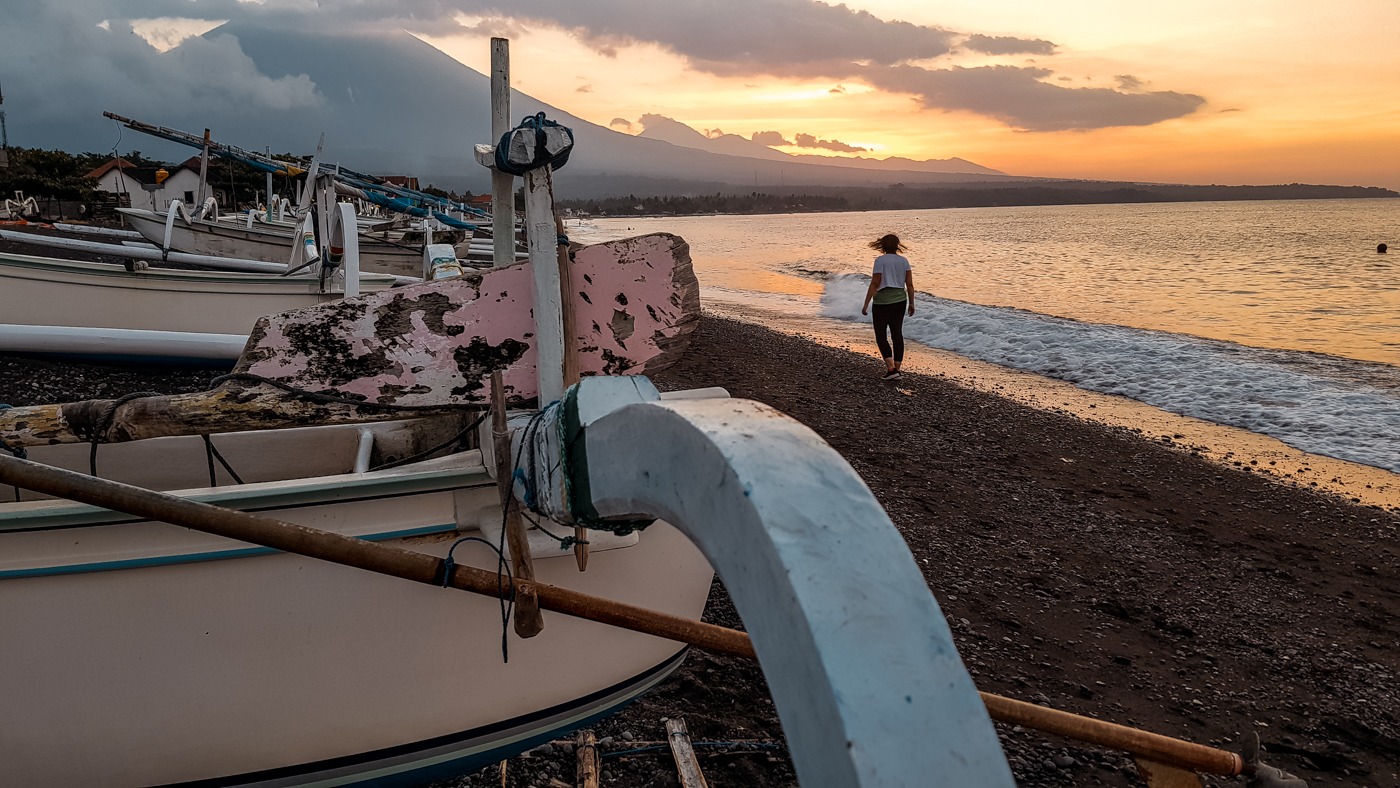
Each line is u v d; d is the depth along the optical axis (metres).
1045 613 4.62
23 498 3.17
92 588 2.30
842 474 0.91
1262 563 5.48
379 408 2.37
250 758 2.55
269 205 18.45
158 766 2.48
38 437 2.27
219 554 2.34
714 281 28.27
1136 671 4.09
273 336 2.27
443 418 3.50
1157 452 7.98
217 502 2.31
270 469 3.45
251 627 2.43
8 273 7.45
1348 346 13.50
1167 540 5.80
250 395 2.29
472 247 15.82
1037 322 15.66
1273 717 3.78
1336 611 4.84
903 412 9.27
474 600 2.64
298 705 2.54
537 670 2.81
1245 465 7.59
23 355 6.80
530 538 2.55
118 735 2.42
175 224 13.54
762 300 22.28
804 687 0.77
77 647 2.33
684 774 2.90
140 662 2.38
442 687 2.68
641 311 2.56
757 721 3.41
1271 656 4.29
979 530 5.79
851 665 0.75
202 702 2.45
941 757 0.73
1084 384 11.15
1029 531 5.84
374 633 2.55
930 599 0.82
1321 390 10.26
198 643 2.40
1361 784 3.38
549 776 2.96
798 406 9.33
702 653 3.89
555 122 2.30
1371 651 4.40
